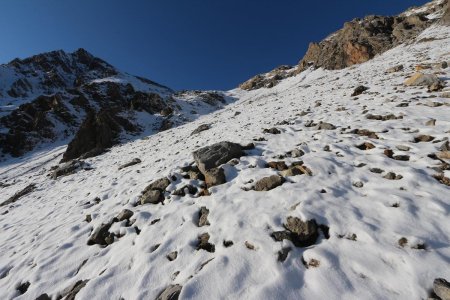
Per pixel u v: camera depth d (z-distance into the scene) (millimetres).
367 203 5621
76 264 6492
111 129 44125
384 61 31797
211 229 5957
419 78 14570
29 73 102188
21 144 49094
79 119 58438
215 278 4594
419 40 38656
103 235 7254
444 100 10961
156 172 10922
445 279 3699
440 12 54125
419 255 4141
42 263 6789
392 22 64062
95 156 28875
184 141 19625
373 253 4367
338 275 4148
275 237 5156
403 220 4926
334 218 5328
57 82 99312
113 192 10531
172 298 4418
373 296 3723
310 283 4148
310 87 33781
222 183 7980
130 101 68188
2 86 87375
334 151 8445
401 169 6527
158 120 57594
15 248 8336
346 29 72562
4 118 55500
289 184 6887
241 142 11133
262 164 8555
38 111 57688
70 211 10070
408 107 11055
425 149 7316
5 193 21547
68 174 21203
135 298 4793
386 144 8180
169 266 5340
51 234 8438
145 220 7273
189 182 8508
